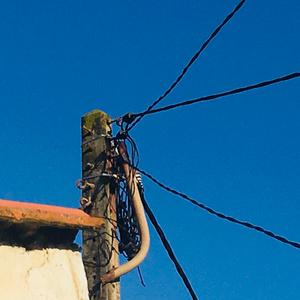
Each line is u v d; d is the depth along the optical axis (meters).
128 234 6.95
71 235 6.08
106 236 6.80
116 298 6.72
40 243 5.96
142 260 6.81
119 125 7.12
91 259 6.77
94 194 6.94
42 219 5.86
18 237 5.87
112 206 6.93
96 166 7.01
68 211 6.10
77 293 6.01
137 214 6.96
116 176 7.01
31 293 5.81
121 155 7.06
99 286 6.69
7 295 5.73
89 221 6.10
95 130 7.11
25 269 5.85
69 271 6.03
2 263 5.77
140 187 7.10
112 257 6.78
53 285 5.92
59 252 6.03
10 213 5.74
